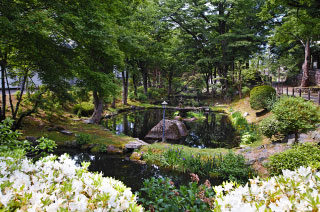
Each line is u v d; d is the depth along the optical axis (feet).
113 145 29.89
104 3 39.58
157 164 25.29
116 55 40.96
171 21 87.92
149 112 71.46
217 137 39.58
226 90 86.99
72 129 36.99
